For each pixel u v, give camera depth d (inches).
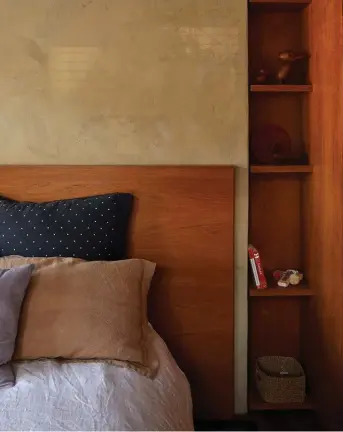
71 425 54.7
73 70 92.6
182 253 94.4
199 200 93.9
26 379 66.2
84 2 91.6
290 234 104.4
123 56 92.7
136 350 73.7
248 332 100.3
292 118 103.0
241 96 93.7
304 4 97.3
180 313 95.2
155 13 92.3
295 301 105.2
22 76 92.3
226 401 96.9
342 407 81.0
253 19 101.9
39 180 92.7
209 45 93.0
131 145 94.0
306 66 99.2
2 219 87.5
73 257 86.1
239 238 95.8
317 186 93.0
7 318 70.9
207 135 94.3
